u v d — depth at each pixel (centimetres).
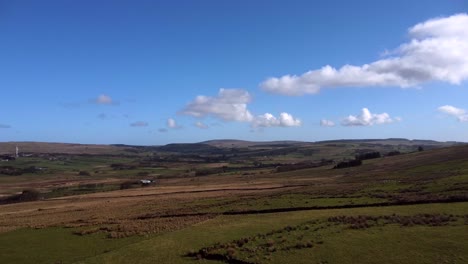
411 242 3866
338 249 3884
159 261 4203
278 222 5388
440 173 9675
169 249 4566
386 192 7050
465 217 4556
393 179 10012
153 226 6159
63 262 4588
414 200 5900
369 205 6088
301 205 6600
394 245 3838
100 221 7131
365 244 3950
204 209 7388
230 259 4022
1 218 9069
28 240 5969
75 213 8844
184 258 4231
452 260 3350
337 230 4575
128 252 4603
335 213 5619
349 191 7731
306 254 3856
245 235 4825
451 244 3691
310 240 4256
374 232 4331
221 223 5797
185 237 5019
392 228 4425
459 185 6606
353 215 5284
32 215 9225
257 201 7625
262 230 4988
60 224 7181
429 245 3731
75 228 6656
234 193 10569
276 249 4097
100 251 4962
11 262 4809
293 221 5328
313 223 5069
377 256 3619
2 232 6812
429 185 7150
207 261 4062
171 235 5200
